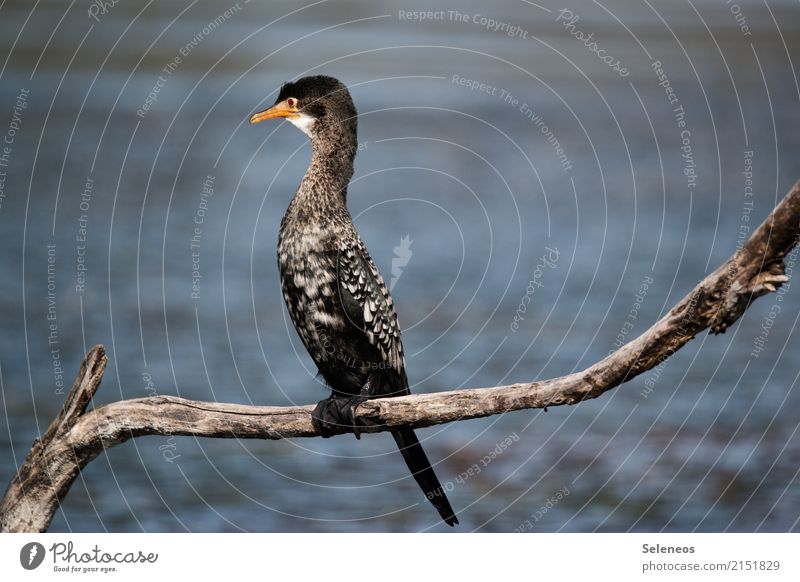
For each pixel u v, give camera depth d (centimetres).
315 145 877
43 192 2572
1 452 1259
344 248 848
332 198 862
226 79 3822
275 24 4594
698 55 4666
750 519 1139
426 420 734
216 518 1134
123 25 4347
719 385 1541
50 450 743
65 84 3612
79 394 734
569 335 1791
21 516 759
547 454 1320
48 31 4166
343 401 743
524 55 4484
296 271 855
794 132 3619
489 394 712
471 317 1884
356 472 1260
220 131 3338
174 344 1694
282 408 752
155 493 1180
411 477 1252
